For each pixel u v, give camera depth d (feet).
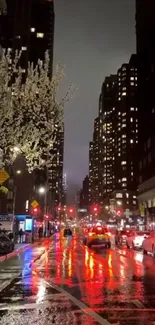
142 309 31.71
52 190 564.71
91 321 27.61
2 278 51.83
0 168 80.59
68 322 27.30
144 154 358.84
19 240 155.74
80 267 66.23
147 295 38.22
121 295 38.24
